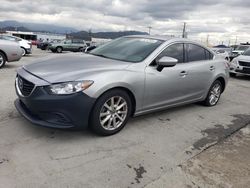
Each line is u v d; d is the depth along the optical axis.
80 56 4.52
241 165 3.30
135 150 3.48
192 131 4.30
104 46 5.09
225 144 3.90
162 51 4.42
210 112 5.43
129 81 3.78
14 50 9.81
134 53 4.38
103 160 3.16
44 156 3.14
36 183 2.65
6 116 4.25
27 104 3.50
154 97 4.28
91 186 2.67
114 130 3.85
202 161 3.34
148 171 3.01
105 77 3.54
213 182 2.90
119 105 3.84
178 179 2.91
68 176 2.80
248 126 4.76
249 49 11.94
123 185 2.73
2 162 2.95
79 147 3.42
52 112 3.35
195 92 5.21
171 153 3.49
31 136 3.61
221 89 6.10
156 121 4.59
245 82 10.24
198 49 5.29
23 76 3.67
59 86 3.31
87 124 3.53
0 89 6.07
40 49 31.75
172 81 4.49
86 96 3.37
